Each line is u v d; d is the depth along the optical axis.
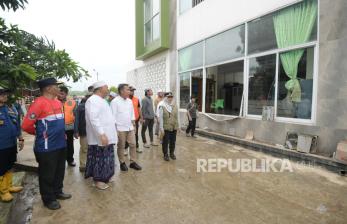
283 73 6.43
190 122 9.08
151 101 7.40
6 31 4.12
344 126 5.00
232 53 8.24
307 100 5.86
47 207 3.50
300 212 3.33
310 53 5.77
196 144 7.79
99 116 3.99
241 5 7.70
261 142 6.89
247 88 7.61
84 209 3.46
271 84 6.79
